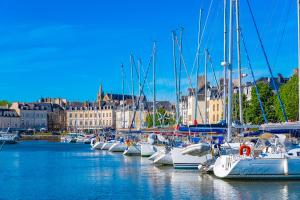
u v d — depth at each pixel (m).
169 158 65.50
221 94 121.38
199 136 64.19
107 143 124.44
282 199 38.09
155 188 45.53
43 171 65.25
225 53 63.34
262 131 54.19
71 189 46.72
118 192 44.06
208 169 52.78
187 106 159.75
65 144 187.62
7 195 43.56
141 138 104.31
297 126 48.91
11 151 124.69
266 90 108.25
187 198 39.59
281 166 45.47
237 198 38.88
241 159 45.66
